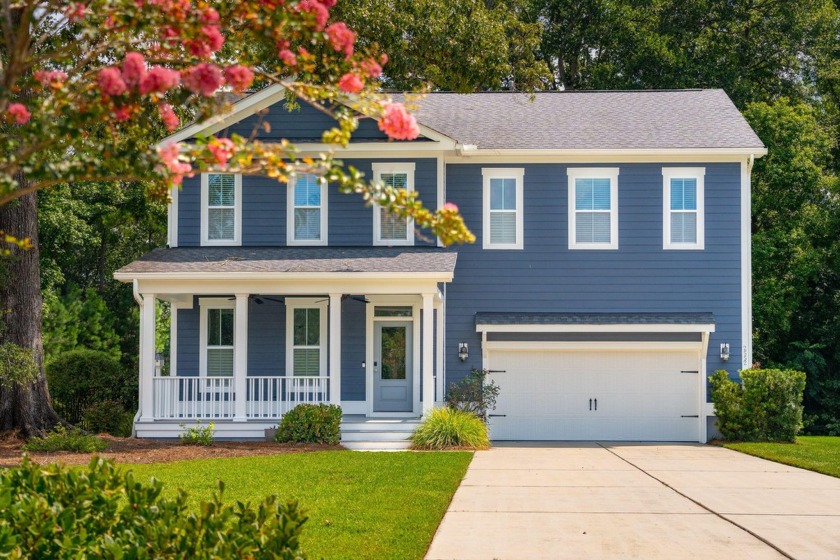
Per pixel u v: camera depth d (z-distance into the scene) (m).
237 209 25.77
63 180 7.02
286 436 22.61
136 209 39.44
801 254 34.25
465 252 26.14
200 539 7.08
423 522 12.54
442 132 26.83
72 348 34.12
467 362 25.98
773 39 42.41
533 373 25.95
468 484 16.47
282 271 22.83
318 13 7.96
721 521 13.07
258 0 7.97
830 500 14.84
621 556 10.97
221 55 9.78
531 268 26.08
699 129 26.73
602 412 25.84
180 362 25.73
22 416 23.45
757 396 24.41
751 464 19.64
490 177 26.20
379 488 15.30
